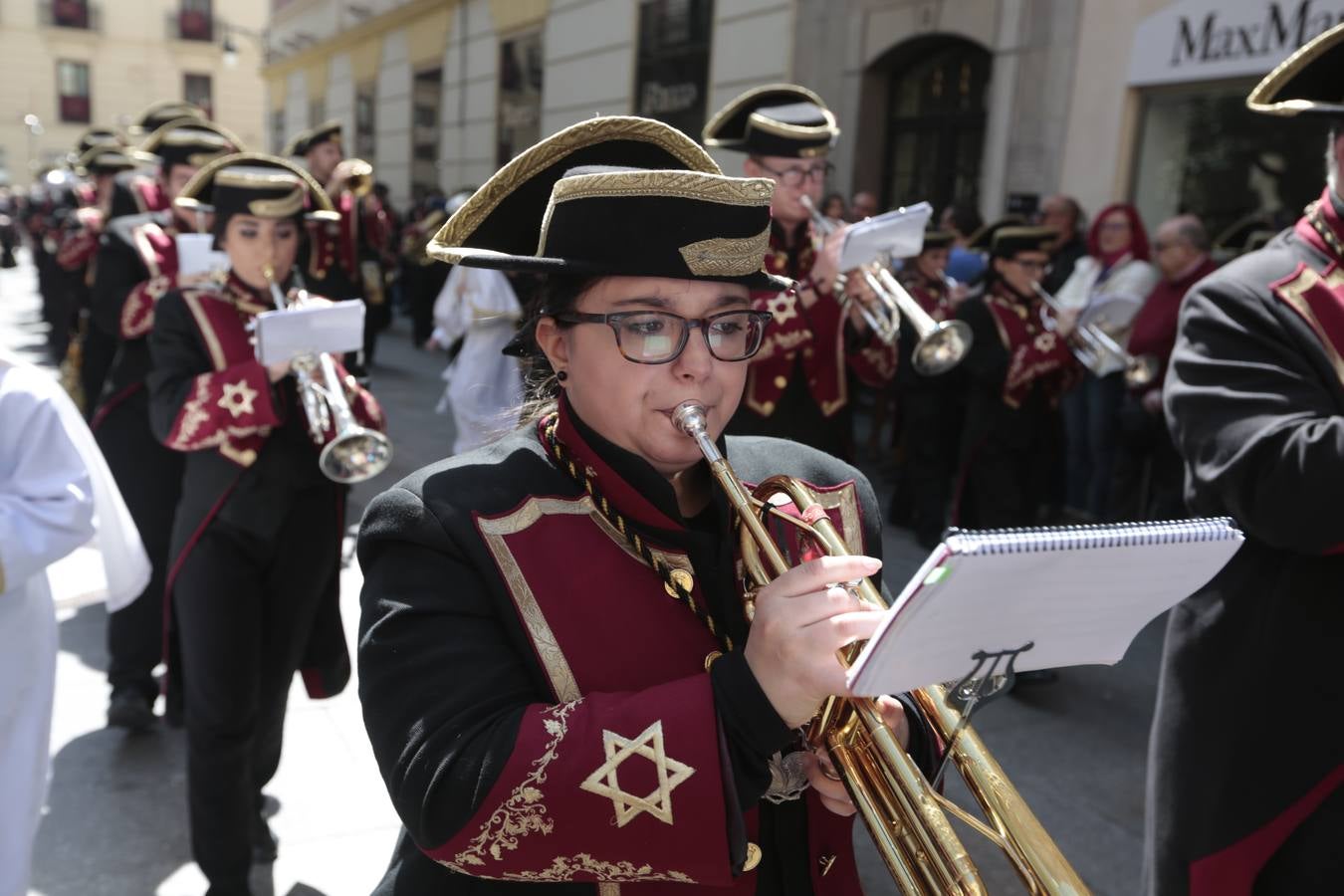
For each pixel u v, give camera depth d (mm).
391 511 1206
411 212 15883
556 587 1171
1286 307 1875
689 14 11328
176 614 2604
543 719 1053
